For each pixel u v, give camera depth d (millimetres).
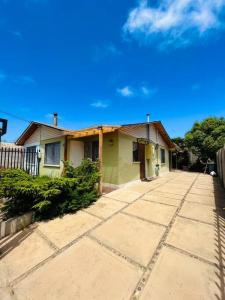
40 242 2850
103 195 5906
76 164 8391
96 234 3104
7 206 4168
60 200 4254
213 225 3469
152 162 10953
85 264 2260
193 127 17641
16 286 1897
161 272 2094
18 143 12359
